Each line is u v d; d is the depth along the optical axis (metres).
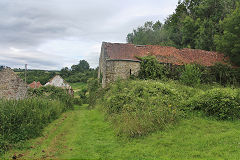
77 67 77.75
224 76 20.61
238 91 11.62
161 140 7.59
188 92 13.78
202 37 30.23
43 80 53.81
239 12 19.55
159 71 20.59
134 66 21.19
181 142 7.32
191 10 38.28
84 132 9.36
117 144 7.60
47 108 13.62
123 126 8.77
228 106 9.88
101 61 26.12
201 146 6.85
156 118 9.12
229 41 19.92
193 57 23.91
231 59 21.98
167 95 12.02
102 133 9.07
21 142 7.93
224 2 31.70
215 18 32.25
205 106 10.64
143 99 11.36
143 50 23.81
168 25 45.19
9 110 9.47
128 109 10.45
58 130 10.12
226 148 6.51
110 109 12.14
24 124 8.95
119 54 21.92
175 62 21.98
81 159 6.29
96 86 27.44
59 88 26.64
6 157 6.61
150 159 6.09
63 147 7.51
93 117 12.76
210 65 21.92
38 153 6.95
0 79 19.92
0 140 7.41
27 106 10.97
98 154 6.69
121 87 15.30
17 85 20.83
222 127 8.73
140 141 7.73
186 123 9.37
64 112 17.33
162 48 24.91
